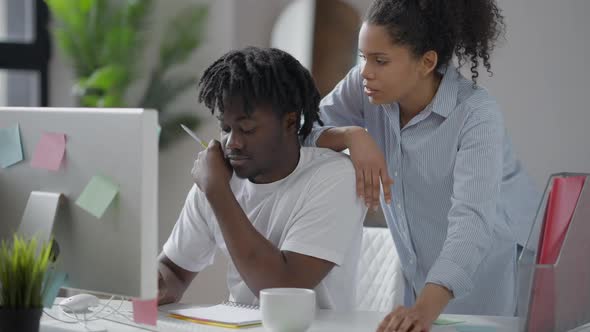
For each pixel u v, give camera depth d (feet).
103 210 4.85
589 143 13.30
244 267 6.10
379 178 6.49
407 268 7.68
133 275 4.85
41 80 19.39
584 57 13.26
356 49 15.69
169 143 18.35
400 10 6.36
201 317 5.86
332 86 15.90
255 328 5.63
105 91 18.31
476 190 6.28
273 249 6.13
